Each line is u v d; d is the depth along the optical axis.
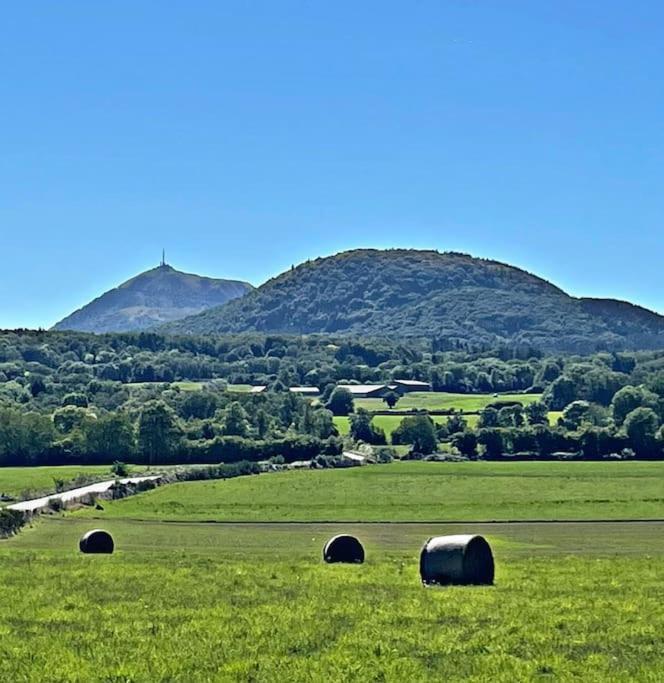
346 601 48.12
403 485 158.00
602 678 33.16
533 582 55.66
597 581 55.81
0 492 155.38
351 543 71.06
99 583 54.69
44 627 41.62
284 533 104.00
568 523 113.31
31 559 68.69
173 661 35.38
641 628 40.88
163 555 73.81
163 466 199.88
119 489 151.12
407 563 68.19
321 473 176.25
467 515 123.56
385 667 34.44
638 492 144.25
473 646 37.75
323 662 35.22
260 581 55.62
